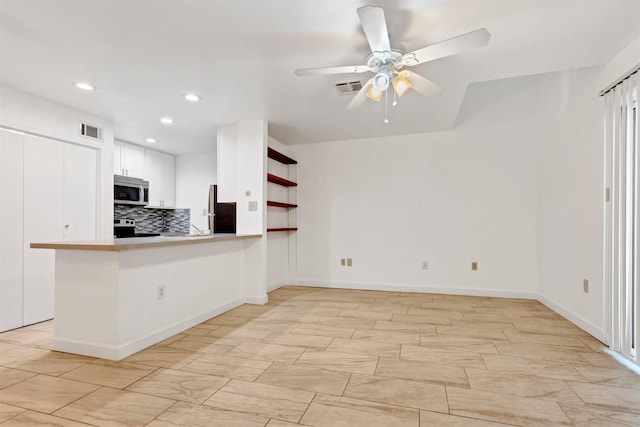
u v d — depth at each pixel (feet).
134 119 12.67
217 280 11.43
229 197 13.52
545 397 5.96
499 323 10.33
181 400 5.89
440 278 14.70
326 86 9.58
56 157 11.06
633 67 6.93
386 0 5.72
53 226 10.96
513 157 13.80
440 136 14.69
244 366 7.29
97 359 7.68
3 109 9.54
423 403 5.78
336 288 16.02
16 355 7.93
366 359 7.64
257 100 10.68
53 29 6.65
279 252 16.24
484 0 5.76
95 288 7.88
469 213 14.32
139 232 17.95
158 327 8.88
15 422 5.24
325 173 16.38
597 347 8.29
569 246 10.58
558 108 11.43
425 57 6.40
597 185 8.87
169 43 7.21
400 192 15.25
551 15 6.23
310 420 5.31
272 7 5.94
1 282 9.61
